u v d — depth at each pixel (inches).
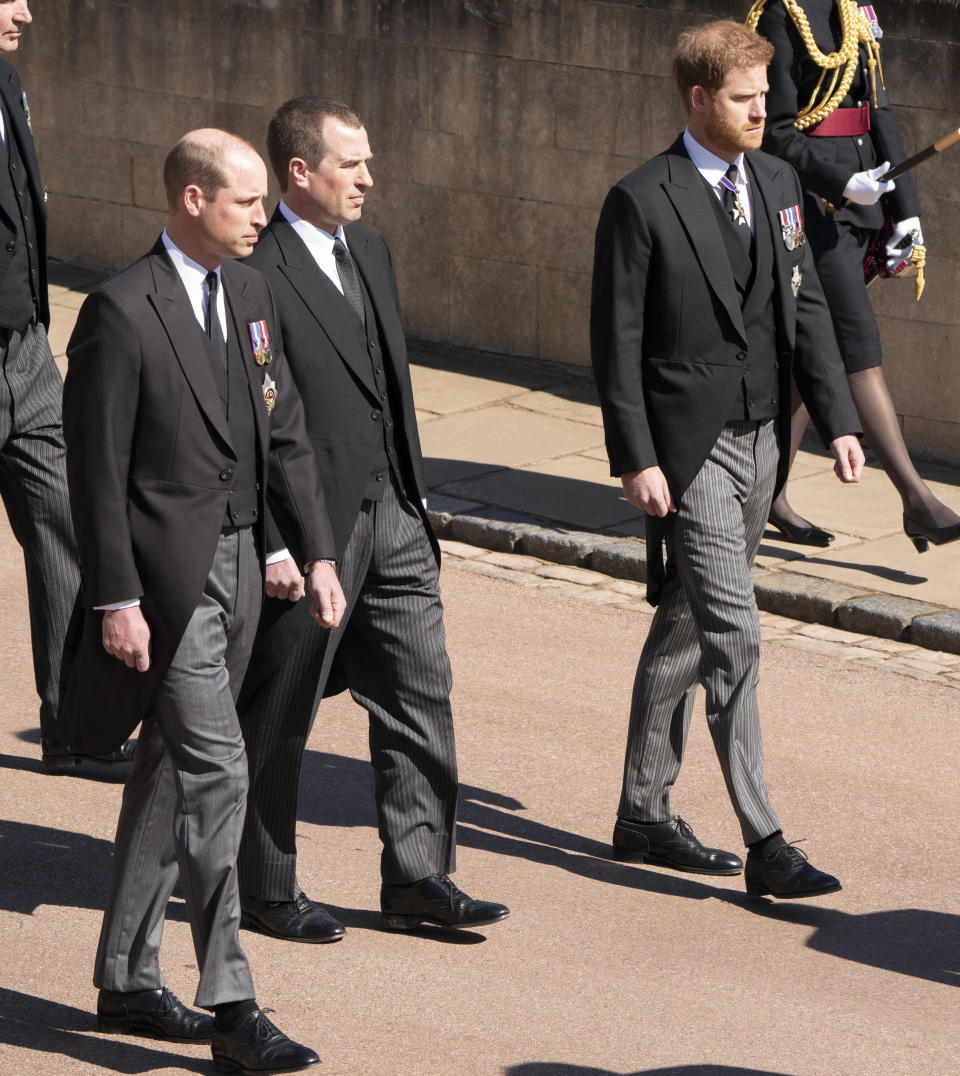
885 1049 621.0
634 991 661.9
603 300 733.3
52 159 1797.5
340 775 857.5
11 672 967.6
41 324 861.2
